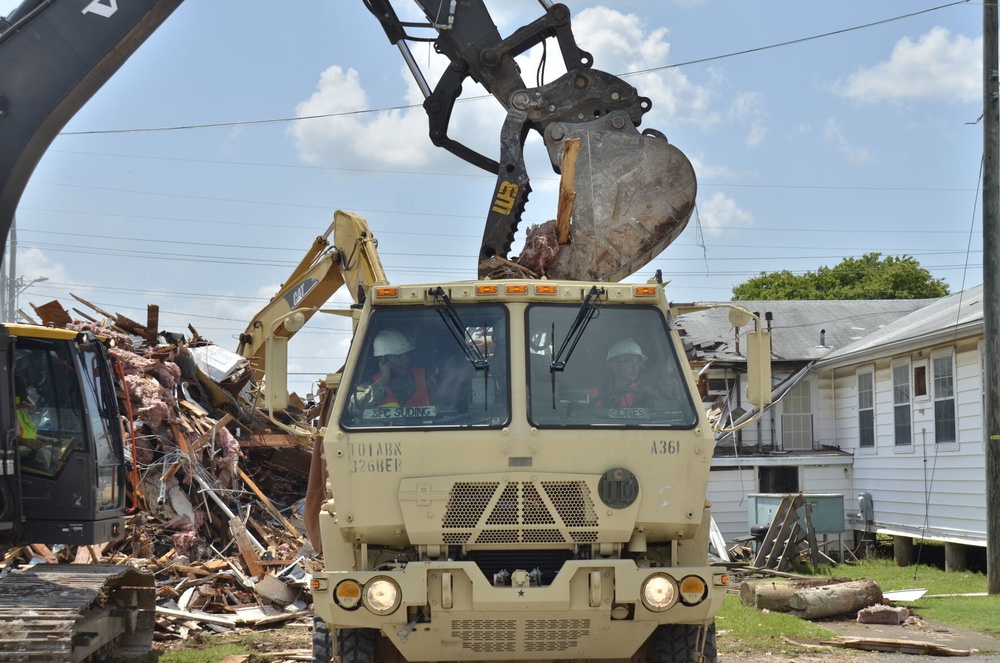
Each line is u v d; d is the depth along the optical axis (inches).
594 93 517.0
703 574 306.7
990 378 759.1
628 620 312.0
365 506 316.5
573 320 337.1
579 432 320.2
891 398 1096.8
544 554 320.2
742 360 1195.3
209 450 791.7
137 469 701.3
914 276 2556.6
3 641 382.6
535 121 521.0
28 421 516.1
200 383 914.7
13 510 482.0
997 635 592.4
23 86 465.7
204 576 650.8
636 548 320.2
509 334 332.2
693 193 502.6
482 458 318.0
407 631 307.7
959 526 960.3
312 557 695.1
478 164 557.0
